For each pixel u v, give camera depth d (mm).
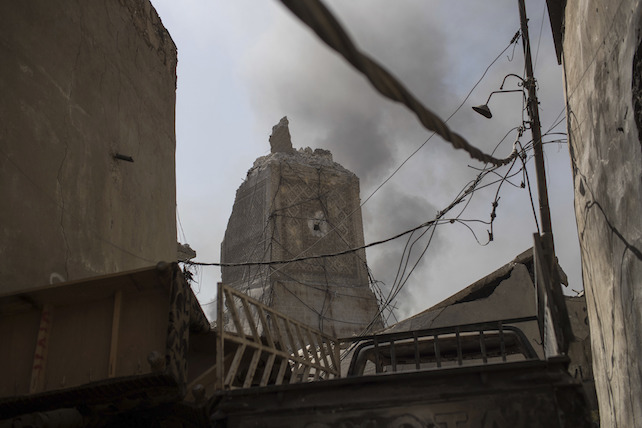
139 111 10148
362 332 19297
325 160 23797
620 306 5516
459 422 3330
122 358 4703
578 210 7512
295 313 19359
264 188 22094
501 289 11289
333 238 21672
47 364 4828
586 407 3252
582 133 6812
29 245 6562
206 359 5410
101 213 8273
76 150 7879
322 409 3480
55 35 7844
